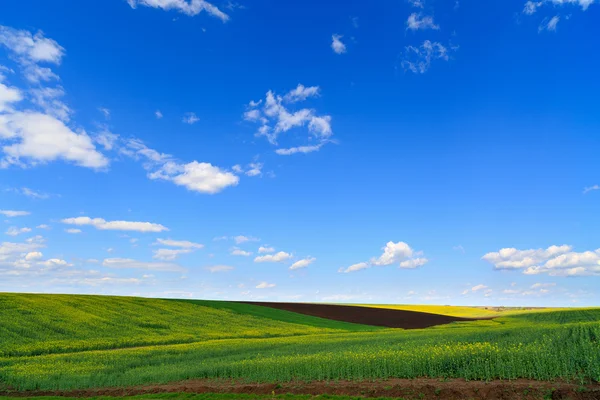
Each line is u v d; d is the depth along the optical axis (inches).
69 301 2498.8
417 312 3708.2
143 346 1761.8
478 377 738.2
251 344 1612.9
